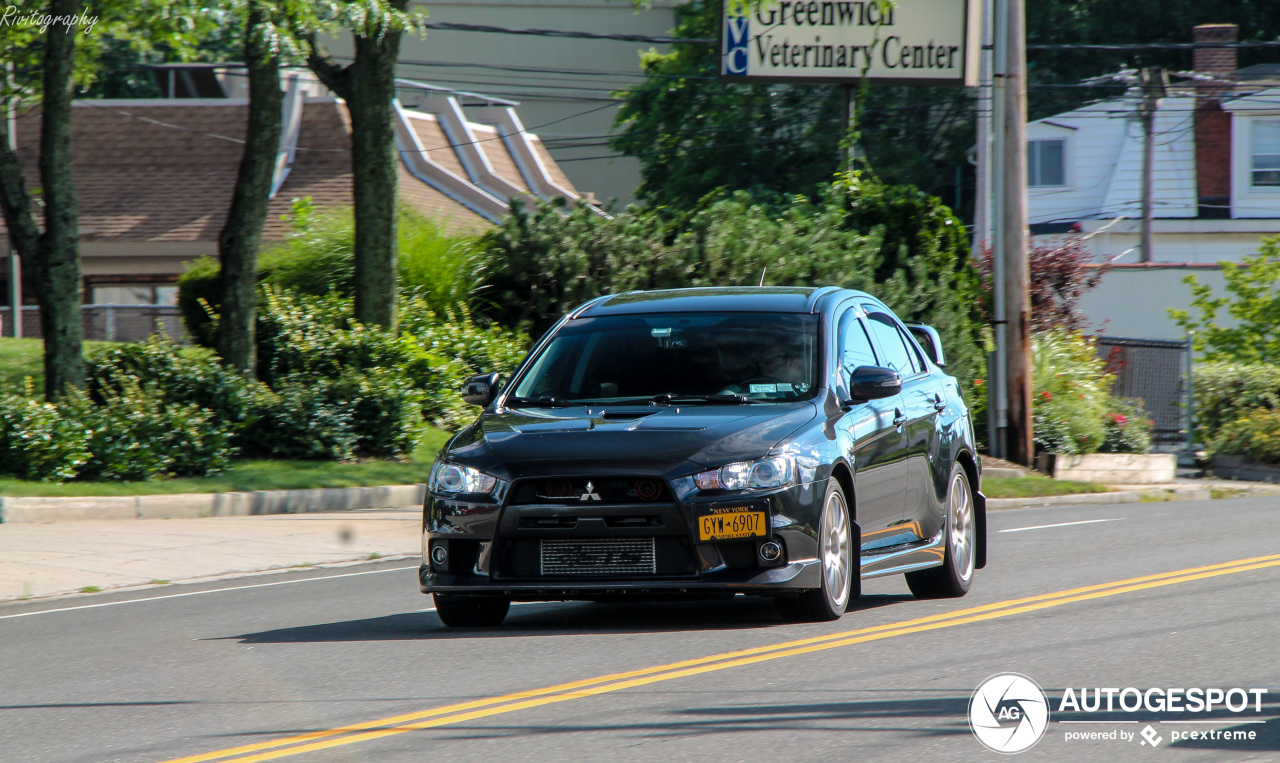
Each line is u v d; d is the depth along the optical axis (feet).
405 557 168.04
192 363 236.43
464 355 275.39
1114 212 529.86
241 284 246.68
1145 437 303.48
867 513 109.19
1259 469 301.63
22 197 223.30
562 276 283.18
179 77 533.96
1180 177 526.98
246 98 481.05
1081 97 626.64
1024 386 270.26
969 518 128.47
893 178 578.25
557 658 93.71
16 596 140.15
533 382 112.88
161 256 409.49
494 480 99.76
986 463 266.36
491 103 517.55
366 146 262.47
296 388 239.50
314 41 262.47
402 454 244.01
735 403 106.63
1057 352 307.37
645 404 107.34
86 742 74.13
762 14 327.88
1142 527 181.06
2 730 77.87
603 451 98.94
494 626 109.81
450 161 469.57
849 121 333.62
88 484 203.82
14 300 372.58
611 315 117.39
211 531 183.73
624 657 93.30
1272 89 519.60
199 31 243.19
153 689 88.53
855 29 327.06
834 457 103.14
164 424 215.72
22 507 187.62
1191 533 170.81
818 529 100.78
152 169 435.12
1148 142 495.00
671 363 111.04
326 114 443.32
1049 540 168.45
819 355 110.73
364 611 123.75
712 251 271.90
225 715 79.51
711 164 587.27
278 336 257.96
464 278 288.30
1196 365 363.56
